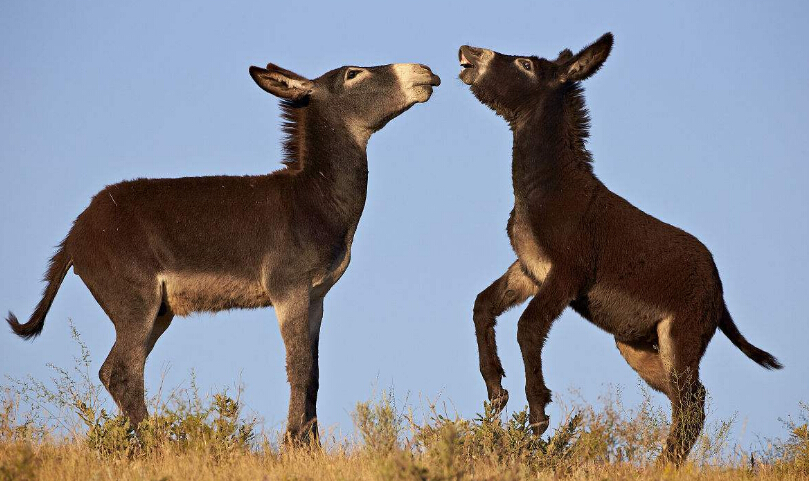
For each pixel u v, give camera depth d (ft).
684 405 102.78
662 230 111.14
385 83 114.32
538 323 106.63
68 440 94.43
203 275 105.81
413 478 69.97
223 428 91.61
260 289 107.45
